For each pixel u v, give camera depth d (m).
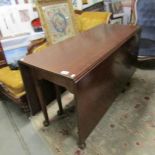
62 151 1.41
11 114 1.86
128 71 1.94
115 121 1.66
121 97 1.97
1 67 1.94
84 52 1.37
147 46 2.30
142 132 1.54
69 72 1.10
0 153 1.45
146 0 2.13
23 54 2.03
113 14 2.77
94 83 1.24
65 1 2.15
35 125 1.69
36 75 1.34
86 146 1.43
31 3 2.16
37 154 1.41
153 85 2.15
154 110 1.77
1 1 1.97
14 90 1.64
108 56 1.33
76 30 2.24
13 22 2.04
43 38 2.13
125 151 1.38
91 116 1.34
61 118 1.75
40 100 1.53
